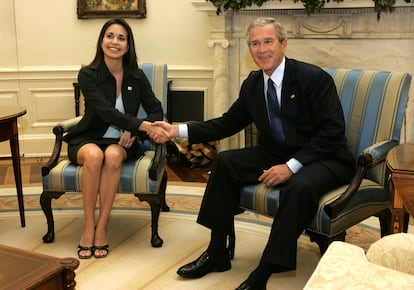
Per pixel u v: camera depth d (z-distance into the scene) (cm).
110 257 264
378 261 120
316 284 102
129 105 285
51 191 274
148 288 233
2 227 305
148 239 288
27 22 451
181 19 454
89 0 449
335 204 209
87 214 266
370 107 246
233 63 432
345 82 257
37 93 461
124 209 334
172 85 464
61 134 287
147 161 278
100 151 265
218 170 236
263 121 242
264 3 394
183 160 440
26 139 464
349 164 236
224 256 247
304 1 376
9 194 363
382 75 247
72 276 160
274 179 227
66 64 461
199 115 467
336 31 394
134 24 457
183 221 314
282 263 205
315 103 232
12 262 160
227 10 407
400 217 199
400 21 376
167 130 266
